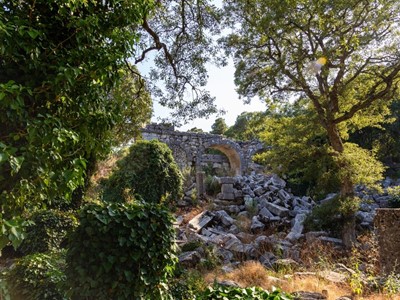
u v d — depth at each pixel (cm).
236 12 1043
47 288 412
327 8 975
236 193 1486
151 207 365
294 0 966
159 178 1062
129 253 341
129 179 1026
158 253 354
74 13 303
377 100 1216
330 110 1114
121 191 1028
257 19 1032
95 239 337
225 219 1216
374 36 1018
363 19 1012
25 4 271
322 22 998
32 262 441
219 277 671
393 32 1052
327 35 1032
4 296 368
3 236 237
